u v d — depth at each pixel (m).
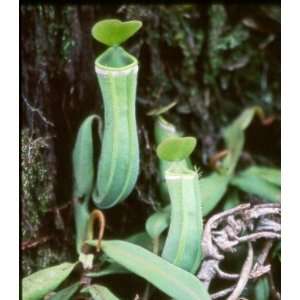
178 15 1.20
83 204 1.00
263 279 1.00
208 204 1.03
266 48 1.28
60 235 1.06
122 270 0.97
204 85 1.25
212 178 1.07
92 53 1.10
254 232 0.98
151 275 0.91
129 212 1.09
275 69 1.30
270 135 1.30
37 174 1.05
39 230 1.05
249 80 1.29
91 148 0.99
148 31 1.17
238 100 1.29
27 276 1.00
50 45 1.08
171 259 0.93
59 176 1.07
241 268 1.01
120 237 1.08
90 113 1.08
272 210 0.99
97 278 1.02
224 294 0.96
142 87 1.19
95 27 0.93
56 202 1.06
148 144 1.12
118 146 0.94
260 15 1.26
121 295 1.02
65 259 1.06
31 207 1.05
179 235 0.92
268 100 1.32
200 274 0.95
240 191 1.12
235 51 1.27
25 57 1.07
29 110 1.06
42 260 1.05
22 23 1.07
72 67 1.09
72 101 1.08
